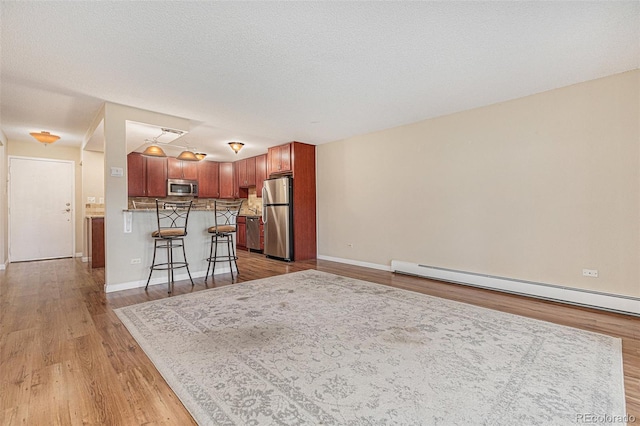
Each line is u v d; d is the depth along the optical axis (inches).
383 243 193.5
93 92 127.5
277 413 57.2
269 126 182.7
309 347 83.8
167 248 151.7
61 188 239.1
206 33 86.0
